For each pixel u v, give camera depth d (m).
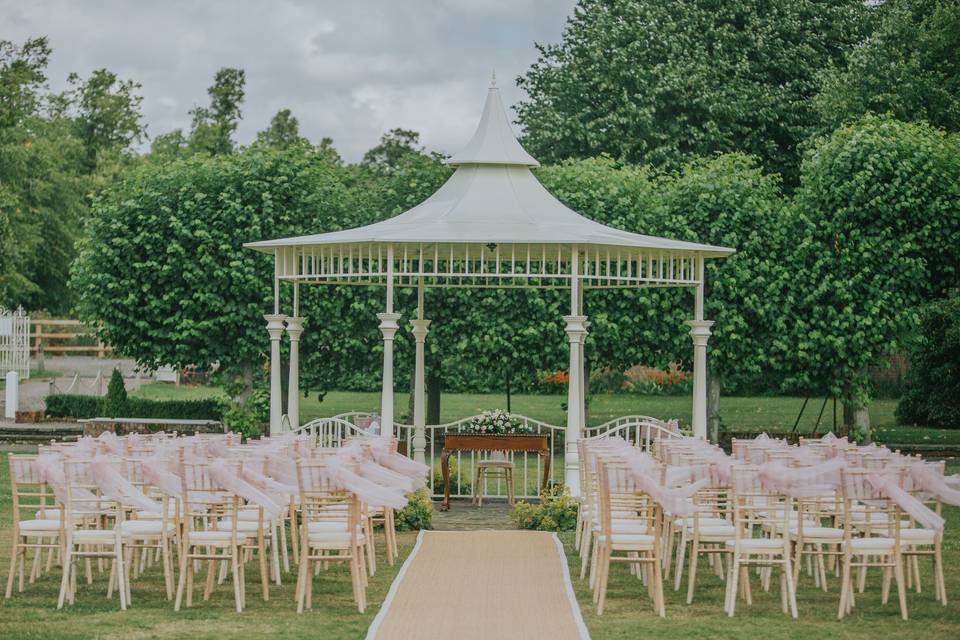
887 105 29.48
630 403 37.31
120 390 25.83
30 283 36.25
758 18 33.78
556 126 32.28
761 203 22.17
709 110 31.44
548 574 11.84
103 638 8.96
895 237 21.83
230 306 22.69
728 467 10.47
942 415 28.89
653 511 11.41
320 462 10.25
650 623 9.70
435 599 10.55
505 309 22.88
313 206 23.03
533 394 41.81
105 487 10.06
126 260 23.03
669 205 22.64
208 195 22.89
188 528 10.21
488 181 17.02
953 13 30.41
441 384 27.83
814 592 11.22
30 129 43.38
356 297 23.00
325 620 9.72
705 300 22.02
